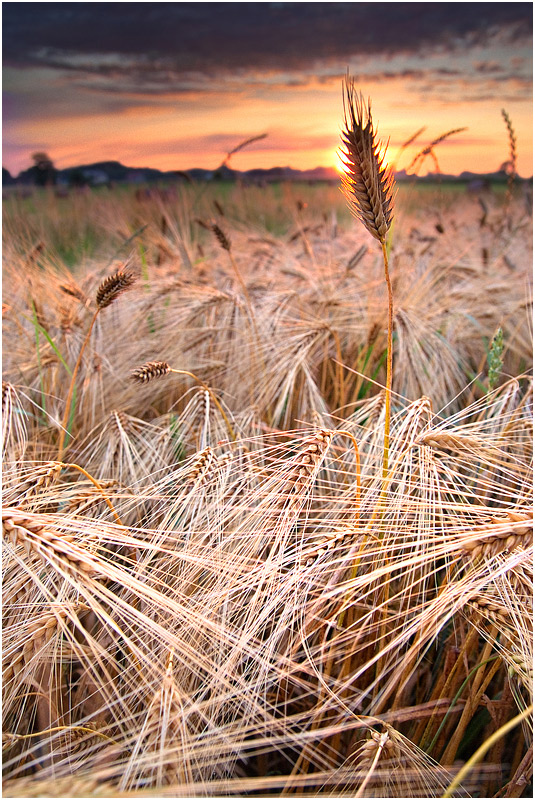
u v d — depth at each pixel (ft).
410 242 17.61
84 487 7.38
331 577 5.34
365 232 18.22
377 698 5.25
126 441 7.49
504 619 4.90
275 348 9.59
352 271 12.95
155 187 26.04
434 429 5.92
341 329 11.05
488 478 6.51
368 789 4.82
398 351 10.66
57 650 5.30
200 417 7.83
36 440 8.24
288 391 9.05
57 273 12.64
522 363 12.14
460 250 18.17
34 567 5.35
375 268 14.61
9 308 10.24
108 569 4.37
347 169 4.39
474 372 11.85
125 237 18.48
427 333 10.41
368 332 10.50
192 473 6.22
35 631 4.97
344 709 5.33
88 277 12.57
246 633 4.89
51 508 6.60
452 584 5.18
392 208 4.60
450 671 5.60
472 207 26.13
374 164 4.35
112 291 7.07
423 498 5.32
